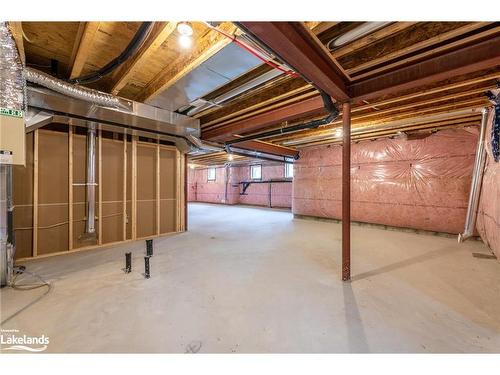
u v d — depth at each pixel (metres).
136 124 3.27
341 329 1.59
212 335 1.53
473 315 1.75
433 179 4.53
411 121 3.64
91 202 3.51
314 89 2.68
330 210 6.15
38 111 2.58
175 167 4.81
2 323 1.65
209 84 2.42
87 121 3.00
